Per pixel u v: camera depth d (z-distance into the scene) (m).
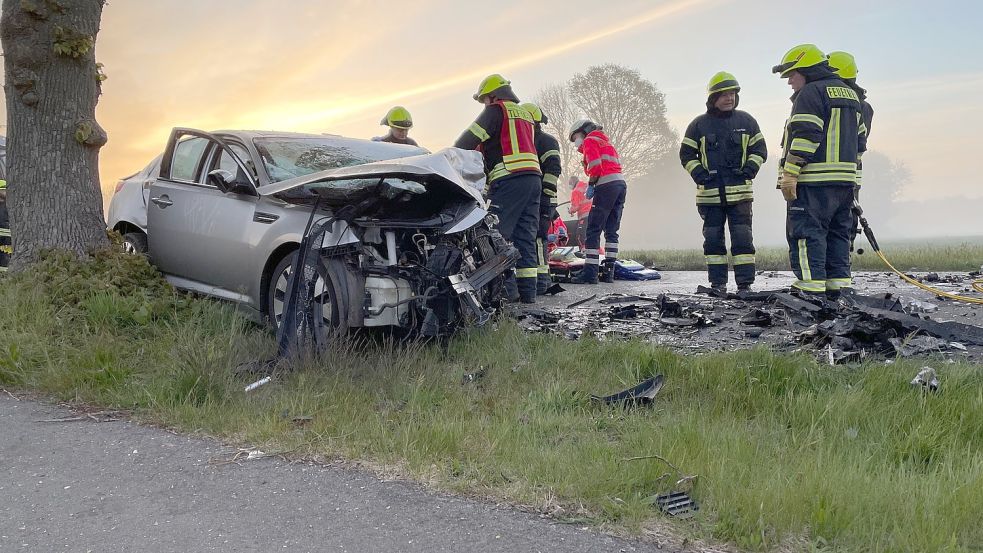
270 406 3.61
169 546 2.32
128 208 6.39
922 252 12.91
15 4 5.61
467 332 4.95
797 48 6.73
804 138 6.37
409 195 5.21
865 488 2.55
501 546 2.31
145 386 3.90
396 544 2.32
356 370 4.11
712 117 7.66
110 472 2.92
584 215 12.17
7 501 2.66
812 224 6.51
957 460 2.91
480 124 6.88
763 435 3.25
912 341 4.84
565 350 4.69
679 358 4.27
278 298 4.96
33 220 5.73
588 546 2.31
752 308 6.47
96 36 5.91
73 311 4.93
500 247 5.25
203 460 3.04
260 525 2.46
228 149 5.52
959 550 2.20
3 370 4.11
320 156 5.62
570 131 9.67
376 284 4.59
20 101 5.73
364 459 3.03
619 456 2.98
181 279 5.87
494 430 3.27
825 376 4.02
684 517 2.48
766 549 2.28
